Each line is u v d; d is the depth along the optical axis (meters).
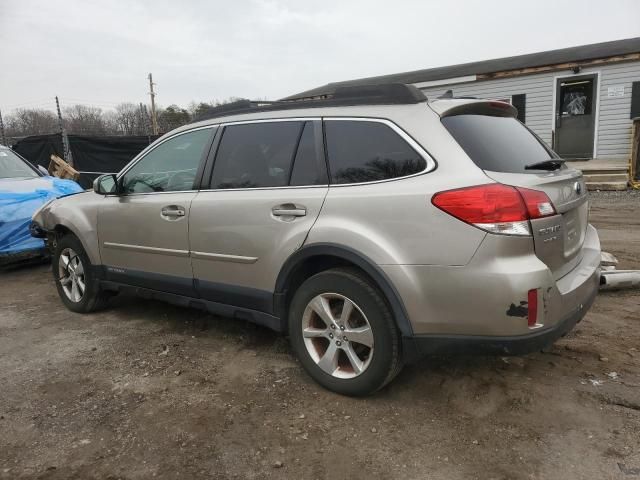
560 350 3.59
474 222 2.51
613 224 8.05
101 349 3.99
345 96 3.25
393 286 2.75
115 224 4.35
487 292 2.50
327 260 3.19
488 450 2.55
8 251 6.39
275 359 3.69
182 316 4.71
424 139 2.80
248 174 3.53
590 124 13.05
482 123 3.03
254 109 3.65
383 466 2.47
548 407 2.90
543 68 13.13
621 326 3.99
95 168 15.20
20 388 3.37
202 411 3.01
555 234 2.70
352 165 3.04
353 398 3.09
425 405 2.98
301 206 3.13
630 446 2.53
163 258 4.01
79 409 3.08
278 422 2.87
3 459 2.61
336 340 3.07
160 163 4.13
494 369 3.35
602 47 14.34
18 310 5.12
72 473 2.49
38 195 6.93
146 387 3.33
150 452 2.63
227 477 2.44
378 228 2.81
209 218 3.60
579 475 2.34
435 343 2.71
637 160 11.42
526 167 2.88
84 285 4.80
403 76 17.88
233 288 3.56
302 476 2.43
